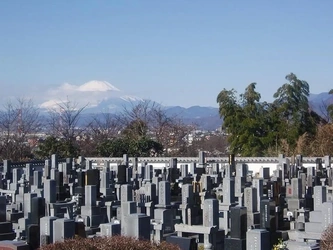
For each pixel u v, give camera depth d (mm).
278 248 18531
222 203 25609
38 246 16953
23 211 23672
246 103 61219
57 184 30297
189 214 23031
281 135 59062
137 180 35219
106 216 25500
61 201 27984
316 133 57344
